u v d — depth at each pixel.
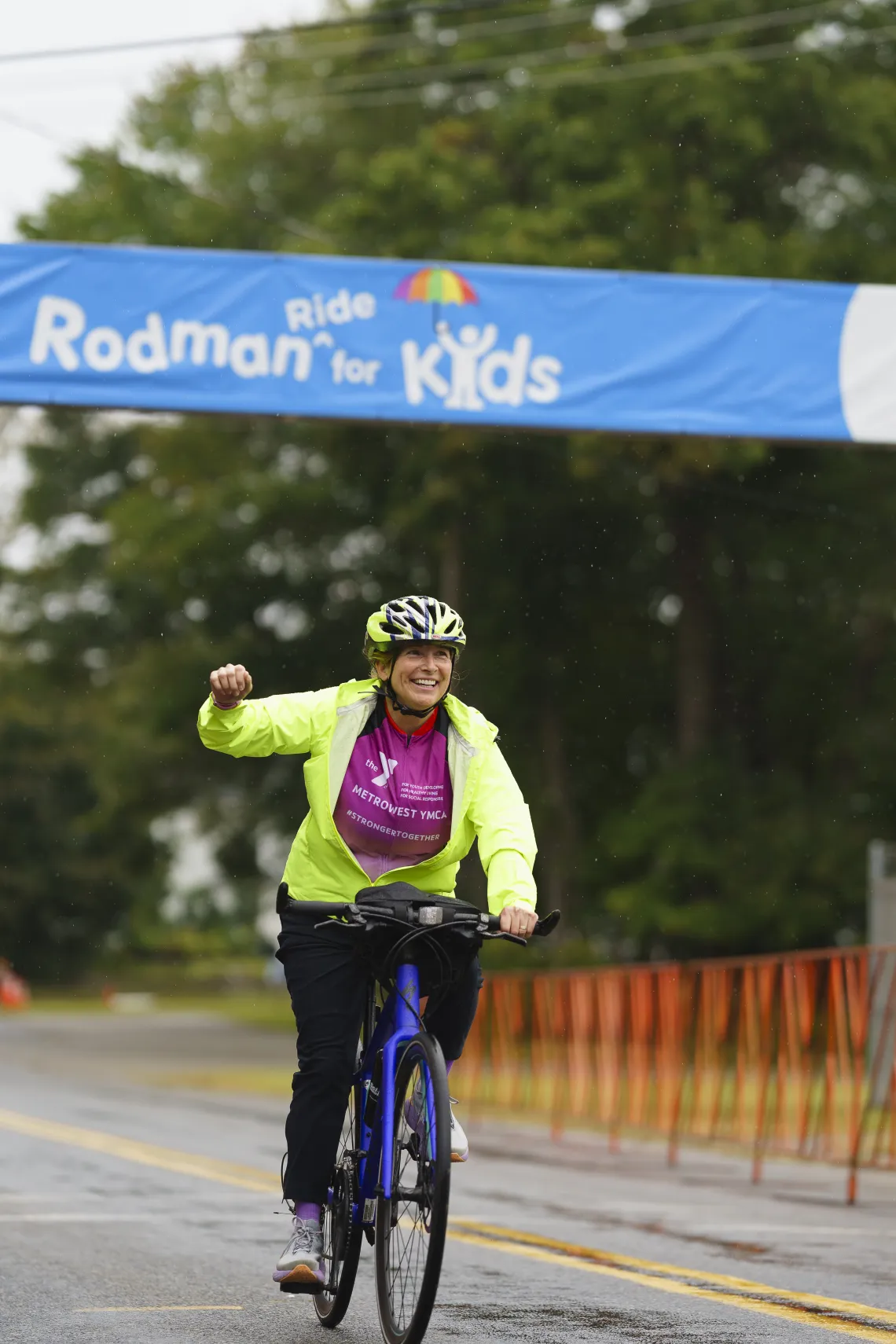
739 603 95.25
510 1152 40.06
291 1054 93.81
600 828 94.94
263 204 108.00
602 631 98.06
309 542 108.62
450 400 38.72
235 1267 21.17
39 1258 21.86
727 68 83.81
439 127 88.00
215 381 38.16
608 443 79.50
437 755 15.77
